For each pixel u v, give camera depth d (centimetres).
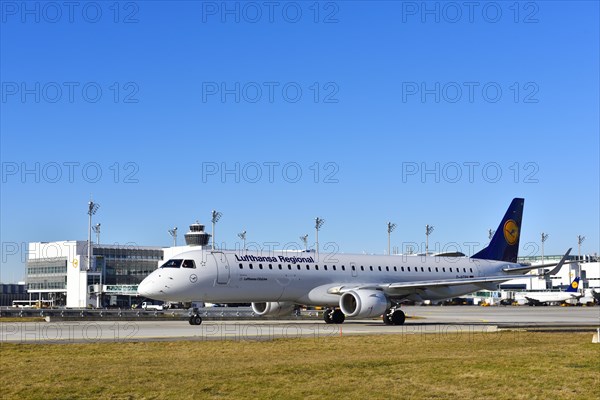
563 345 3581
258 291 5641
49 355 3078
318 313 8038
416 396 2027
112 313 7519
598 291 15750
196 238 15188
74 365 2719
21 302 15788
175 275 5306
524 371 2502
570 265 16425
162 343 3597
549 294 15138
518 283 18162
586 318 7850
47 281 16188
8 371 2531
